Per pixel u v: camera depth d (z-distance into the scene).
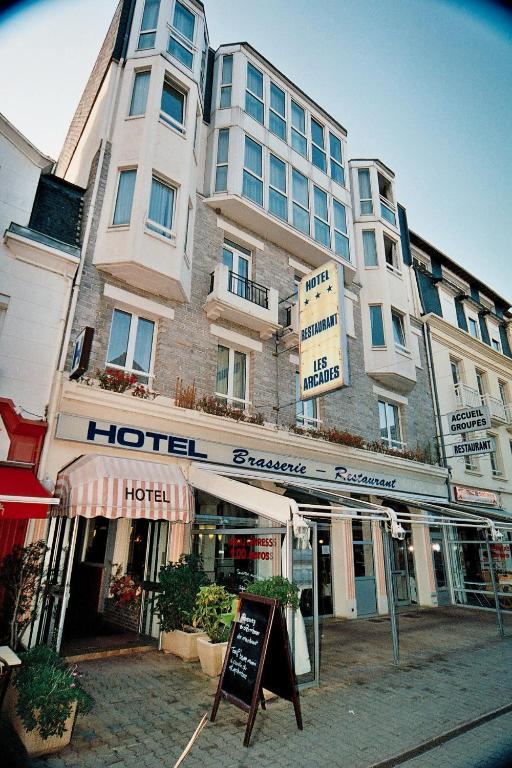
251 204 12.55
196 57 12.21
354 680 6.55
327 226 15.21
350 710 5.38
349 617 11.72
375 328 15.73
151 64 11.09
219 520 9.73
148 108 10.56
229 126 13.19
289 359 12.48
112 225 9.56
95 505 6.88
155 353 9.95
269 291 12.15
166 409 9.16
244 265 12.93
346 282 15.52
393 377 15.13
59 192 9.91
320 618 11.51
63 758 4.03
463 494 16.33
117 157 10.23
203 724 4.84
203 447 9.58
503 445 19.84
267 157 13.73
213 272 11.31
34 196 8.84
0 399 7.28
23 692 4.11
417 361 17.08
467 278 22.09
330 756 4.25
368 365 15.01
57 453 7.67
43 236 8.45
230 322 11.41
